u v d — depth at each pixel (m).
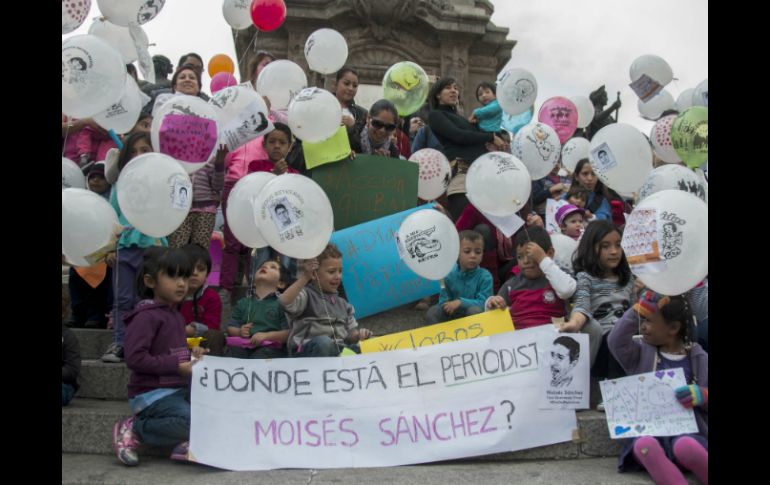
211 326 4.01
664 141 5.18
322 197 3.48
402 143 5.93
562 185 5.85
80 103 3.36
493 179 3.92
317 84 10.67
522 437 3.20
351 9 11.12
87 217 3.12
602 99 7.58
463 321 3.57
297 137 4.71
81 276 4.39
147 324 3.12
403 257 3.78
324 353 3.42
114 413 3.17
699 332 3.63
